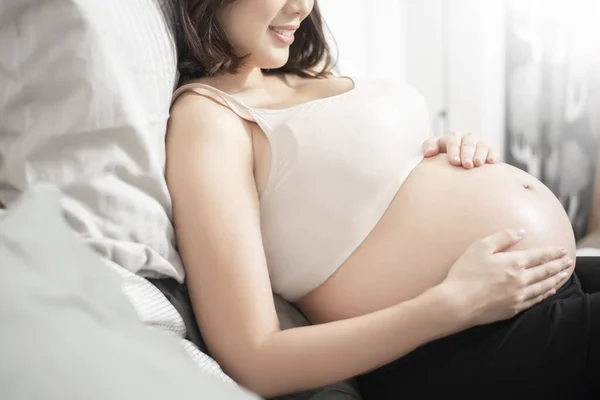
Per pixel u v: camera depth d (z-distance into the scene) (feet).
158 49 3.12
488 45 6.46
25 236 1.92
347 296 3.36
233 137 3.23
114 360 1.62
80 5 2.65
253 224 3.05
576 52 6.22
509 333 3.05
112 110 2.75
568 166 6.50
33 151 2.69
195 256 2.95
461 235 3.29
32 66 2.68
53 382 1.53
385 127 3.56
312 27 4.17
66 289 1.81
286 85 4.05
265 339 2.85
